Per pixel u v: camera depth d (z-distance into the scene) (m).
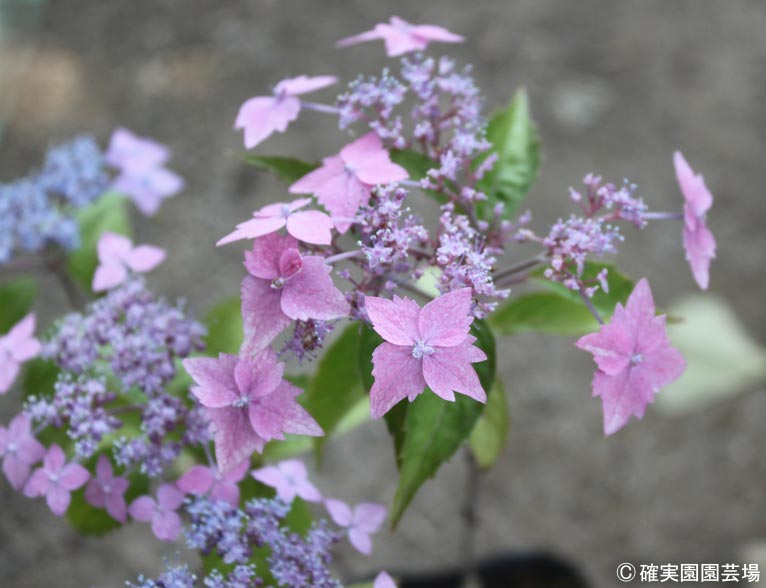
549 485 1.00
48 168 0.60
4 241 0.58
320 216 0.44
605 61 1.32
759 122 1.26
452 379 0.42
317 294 0.43
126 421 0.53
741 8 1.39
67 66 1.29
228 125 1.22
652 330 0.44
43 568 0.91
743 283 1.11
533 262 0.48
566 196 1.16
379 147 0.47
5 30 1.30
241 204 1.15
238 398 0.44
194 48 1.31
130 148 0.63
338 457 1.00
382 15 1.35
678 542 0.97
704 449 1.02
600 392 0.44
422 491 0.99
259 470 0.49
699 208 0.48
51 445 0.50
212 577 0.46
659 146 1.23
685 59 1.32
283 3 1.37
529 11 1.37
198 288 1.08
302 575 0.47
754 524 0.98
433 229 1.04
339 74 1.27
